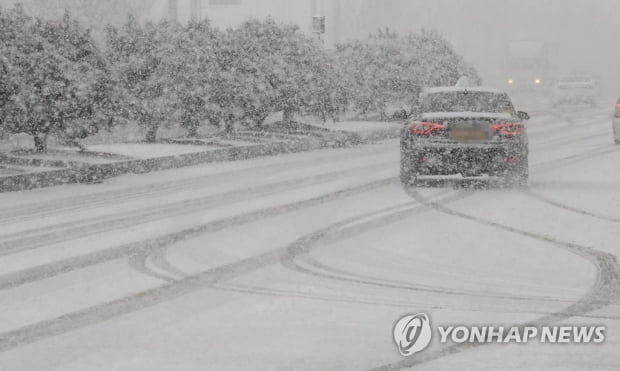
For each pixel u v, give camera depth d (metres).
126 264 13.98
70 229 17.11
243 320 10.77
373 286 12.51
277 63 38.88
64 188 23.44
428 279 12.96
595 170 27.44
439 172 23.42
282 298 11.83
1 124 26.09
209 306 11.42
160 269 13.61
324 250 15.03
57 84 26.33
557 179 25.27
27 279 13.02
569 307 11.41
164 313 11.11
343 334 10.16
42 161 26.34
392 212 19.17
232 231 16.81
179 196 21.69
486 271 13.49
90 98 27.25
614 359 9.30
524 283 12.74
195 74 34.59
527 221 18.02
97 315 11.05
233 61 36.75
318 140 36.53
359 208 19.73
